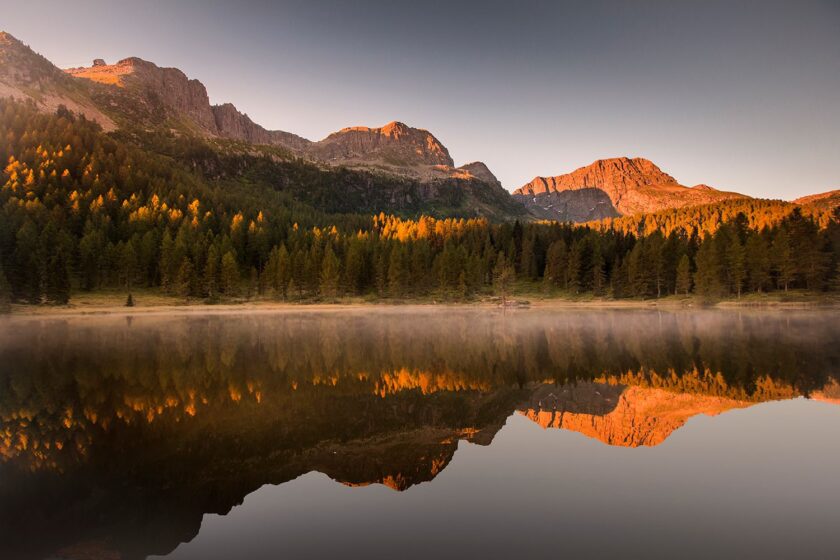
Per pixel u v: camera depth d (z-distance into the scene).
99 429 23.02
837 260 104.00
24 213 117.06
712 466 18.25
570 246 146.00
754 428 22.91
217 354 46.97
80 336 61.19
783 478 16.98
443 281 129.12
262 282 126.81
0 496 16.11
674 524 13.89
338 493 16.25
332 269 125.94
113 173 160.38
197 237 133.12
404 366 40.62
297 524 14.12
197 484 17.02
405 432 22.83
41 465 18.67
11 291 95.00
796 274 105.94
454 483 16.91
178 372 37.56
